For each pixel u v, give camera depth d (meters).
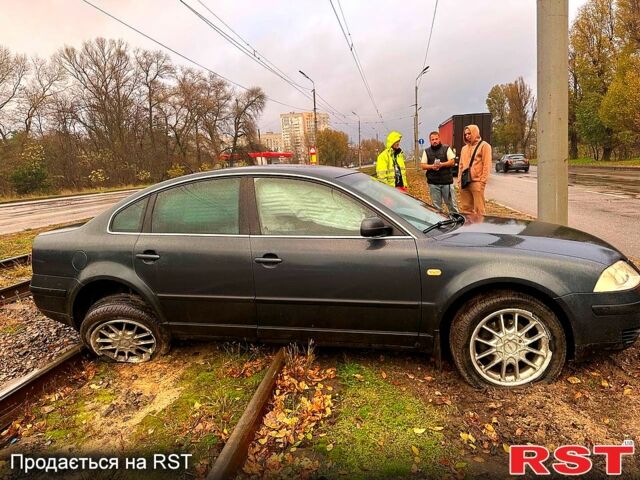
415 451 2.42
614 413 2.65
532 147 82.06
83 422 2.91
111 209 3.72
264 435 2.60
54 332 4.52
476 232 3.27
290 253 3.19
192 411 2.94
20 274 6.99
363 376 3.21
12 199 30.28
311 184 3.31
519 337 2.93
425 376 3.18
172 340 3.70
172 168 50.56
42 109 42.25
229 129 60.84
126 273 3.51
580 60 44.12
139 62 51.47
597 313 2.78
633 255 6.23
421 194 16.09
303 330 3.30
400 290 3.03
